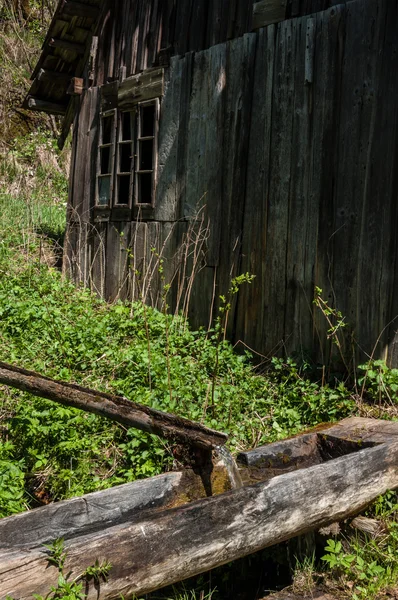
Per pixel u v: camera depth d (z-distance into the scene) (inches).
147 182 392.5
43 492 211.9
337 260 276.2
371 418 229.0
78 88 445.1
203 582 183.9
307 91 289.6
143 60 390.9
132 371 267.9
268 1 308.5
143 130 421.1
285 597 162.4
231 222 325.1
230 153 326.6
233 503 149.2
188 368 277.0
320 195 283.7
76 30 437.4
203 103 343.6
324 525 169.6
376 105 263.1
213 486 177.6
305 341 289.0
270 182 305.6
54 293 370.9
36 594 122.5
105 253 414.0
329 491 167.8
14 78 784.3
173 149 362.9
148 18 390.9
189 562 141.0
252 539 152.3
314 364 283.4
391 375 253.6
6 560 121.5
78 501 163.3
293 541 177.8
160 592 177.5
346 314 272.7
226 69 330.3
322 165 283.1
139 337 310.8
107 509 167.0
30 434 214.7
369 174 265.0
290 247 296.0
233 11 330.3
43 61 455.8
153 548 135.7
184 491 177.3
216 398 251.0
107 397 191.2
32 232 514.3
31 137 748.6
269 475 192.7
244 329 316.8
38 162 716.0
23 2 844.6
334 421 228.8
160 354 289.1
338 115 277.3
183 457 184.1
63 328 305.4
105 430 230.2
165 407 239.1
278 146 302.0
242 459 190.4
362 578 162.6
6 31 832.9
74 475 212.5
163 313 347.3
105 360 279.7
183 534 140.3
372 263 263.7
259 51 312.8
